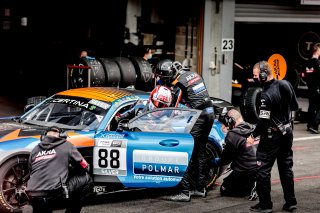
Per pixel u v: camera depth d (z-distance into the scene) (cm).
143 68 1354
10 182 725
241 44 2011
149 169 795
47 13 1798
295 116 1569
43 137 664
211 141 884
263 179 762
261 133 757
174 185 804
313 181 955
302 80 2006
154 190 882
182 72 858
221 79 1666
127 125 788
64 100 857
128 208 786
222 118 1079
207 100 855
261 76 748
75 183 666
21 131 775
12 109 1496
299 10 1825
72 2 1781
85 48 1761
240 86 1741
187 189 831
